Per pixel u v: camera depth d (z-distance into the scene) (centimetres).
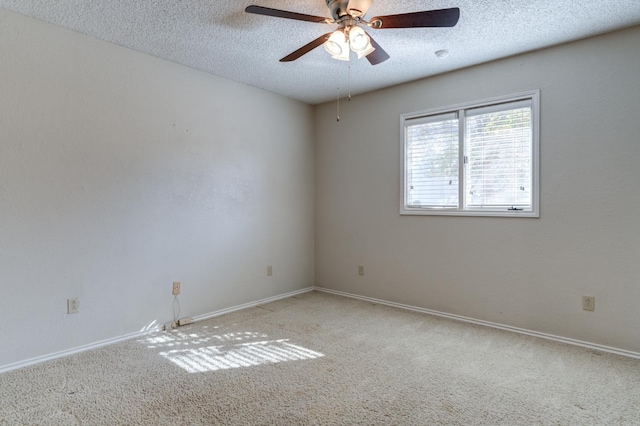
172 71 318
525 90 301
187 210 330
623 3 224
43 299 247
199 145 338
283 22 248
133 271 294
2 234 231
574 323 281
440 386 215
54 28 250
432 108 355
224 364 244
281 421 180
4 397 201
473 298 332
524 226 304
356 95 415
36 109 243
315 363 246
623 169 260
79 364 243
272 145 409
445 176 352
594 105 271
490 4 225
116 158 283
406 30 259
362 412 188
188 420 181
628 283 260
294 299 415
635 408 192
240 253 377
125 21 246
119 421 179
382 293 397
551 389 211
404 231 378
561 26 254
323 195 452
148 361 248
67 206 258
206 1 222
